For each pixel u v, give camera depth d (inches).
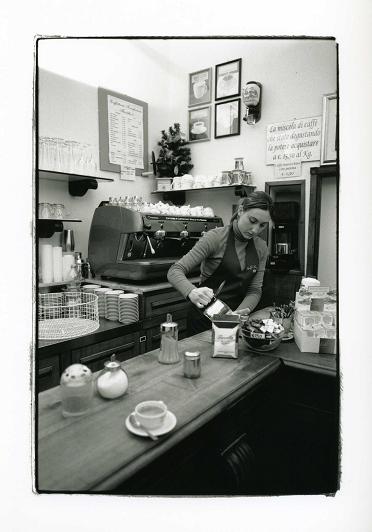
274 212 129.3
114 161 143.3
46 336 85.5
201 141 157.0
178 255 135.7
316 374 60.0
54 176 114.6
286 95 131.6
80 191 124.3
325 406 61.9
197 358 54.7
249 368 58.6
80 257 120.0
